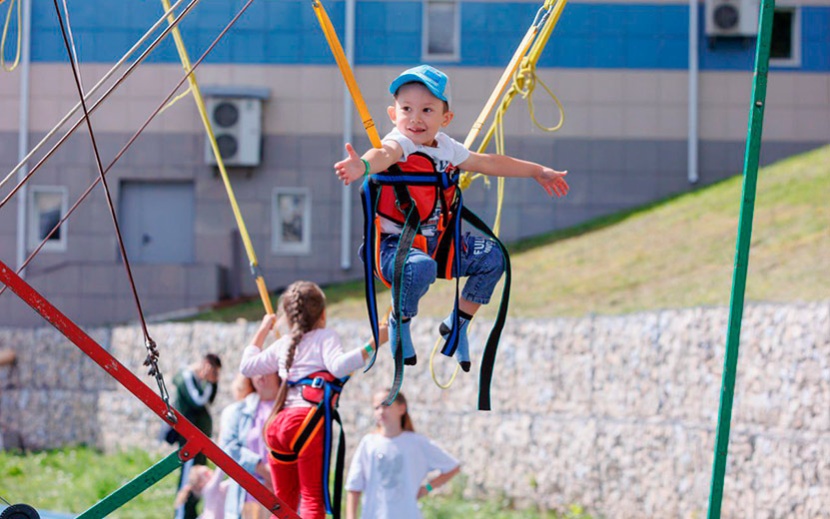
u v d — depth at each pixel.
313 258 32.16
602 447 16.72
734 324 6.81
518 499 17.88
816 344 13.88
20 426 25.84
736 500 14.61
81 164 32.22
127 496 6.86
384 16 32.22
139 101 32.16
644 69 32.25
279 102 32.25
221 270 31.55
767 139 31.95
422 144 6.55
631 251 26.16
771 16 6.75
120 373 6.76
